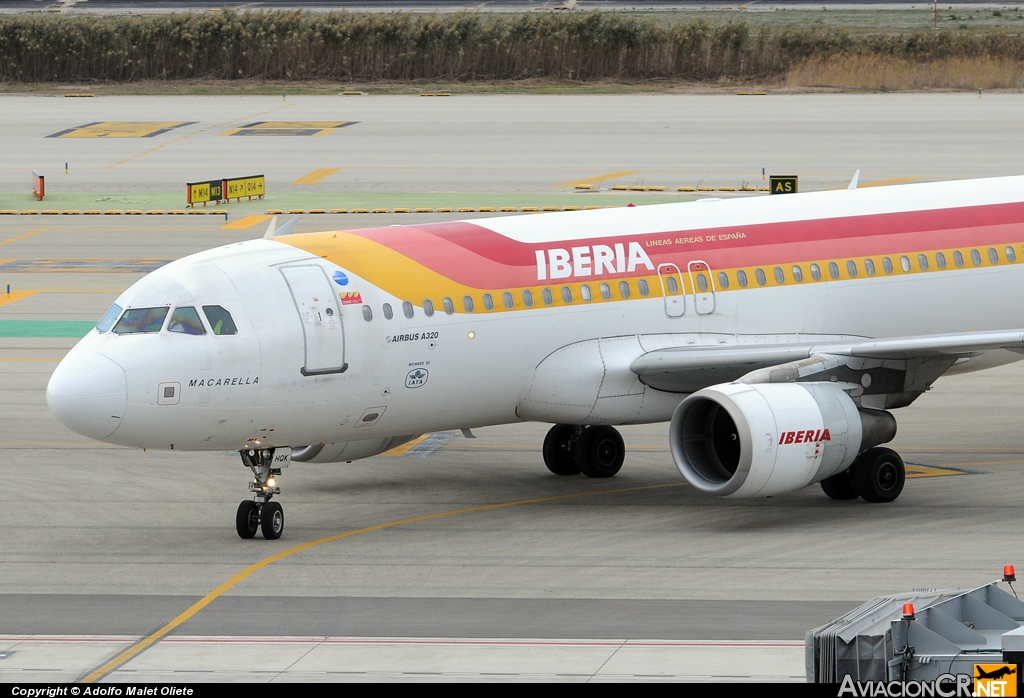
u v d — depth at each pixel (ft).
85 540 292.20
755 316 339.57
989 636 188.34
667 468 357.61
